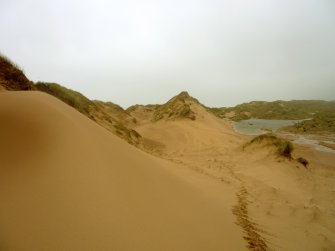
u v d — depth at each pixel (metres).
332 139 29.69
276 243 4.04
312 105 90.56
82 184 3.07
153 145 20.48
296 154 18.83
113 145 4.96
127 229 2.62
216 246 3.11
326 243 4.55
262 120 71.38
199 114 40.81
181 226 3.23
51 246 2.05
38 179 2.87
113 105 41.38
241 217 4.84
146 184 4.02
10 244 1.94
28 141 3.44
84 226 2.40
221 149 18.66
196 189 5.60
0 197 2.43
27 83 8.99
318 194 9.08
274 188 8.54
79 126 4.62
